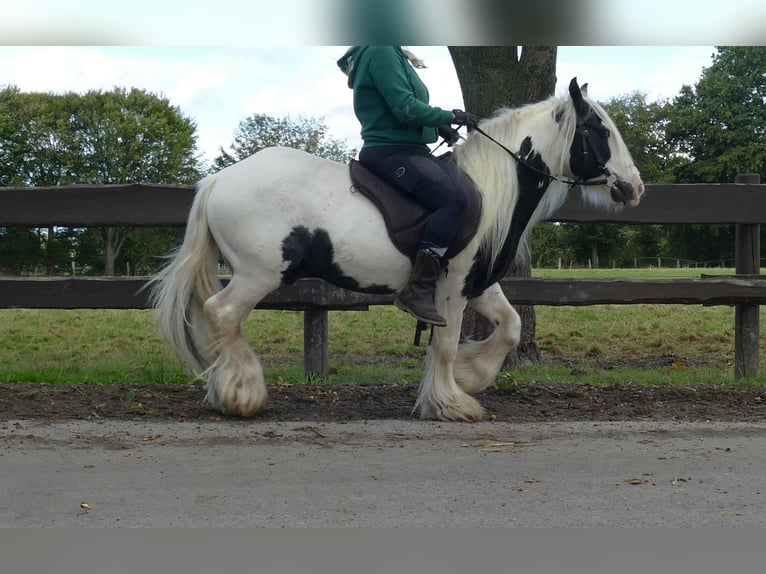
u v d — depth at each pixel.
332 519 3.92
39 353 10.93
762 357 10.60
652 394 7.08
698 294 7.94
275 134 42.69
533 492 4.32
